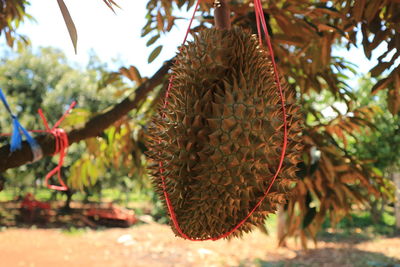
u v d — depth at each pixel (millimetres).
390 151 9344
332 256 9031
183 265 8227
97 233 11859
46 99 14055
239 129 1222
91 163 3922
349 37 2184
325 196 3047
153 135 1403
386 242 10852
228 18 1449
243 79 1254
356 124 3119
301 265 8203
